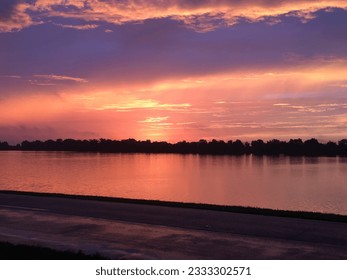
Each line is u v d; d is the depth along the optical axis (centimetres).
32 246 953
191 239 1070
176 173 8069
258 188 5541
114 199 1745
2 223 1298
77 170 8500
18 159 14012
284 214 1349
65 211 1493
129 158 15962
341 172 8644
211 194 4753
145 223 1271
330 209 3847
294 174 8094
